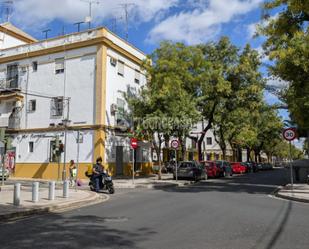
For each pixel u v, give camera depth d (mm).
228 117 40969
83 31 31438
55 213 12352
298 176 29500
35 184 14312
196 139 40031
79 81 31094
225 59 34281
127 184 24906
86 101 30547
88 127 30031
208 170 34156
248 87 33875
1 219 10875
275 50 20625
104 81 30281
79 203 14891
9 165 32938
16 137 33656
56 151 30609
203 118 37969
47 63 32938
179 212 12102
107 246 7426
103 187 20547
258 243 7664
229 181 30391
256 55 33906
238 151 75438
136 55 35594
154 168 38250
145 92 29547
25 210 11984
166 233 8688
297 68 20203
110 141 30656
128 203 14844
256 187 23453
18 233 8766
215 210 12523
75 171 24141
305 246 7430
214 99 35281
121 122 31969
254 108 36562
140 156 36000
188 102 29250
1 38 38219
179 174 29781
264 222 10148
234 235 8438
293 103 21250
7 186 21688
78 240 7977
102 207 13719
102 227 9500
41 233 8750
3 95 34250
